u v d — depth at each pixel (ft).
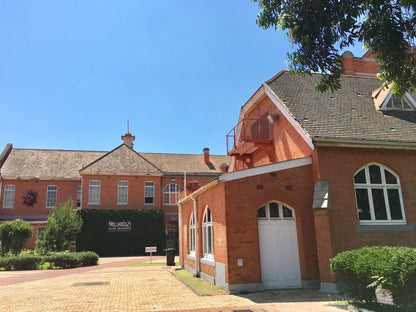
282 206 35.35
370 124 40.50
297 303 26.48
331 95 46.42
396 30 25.32
